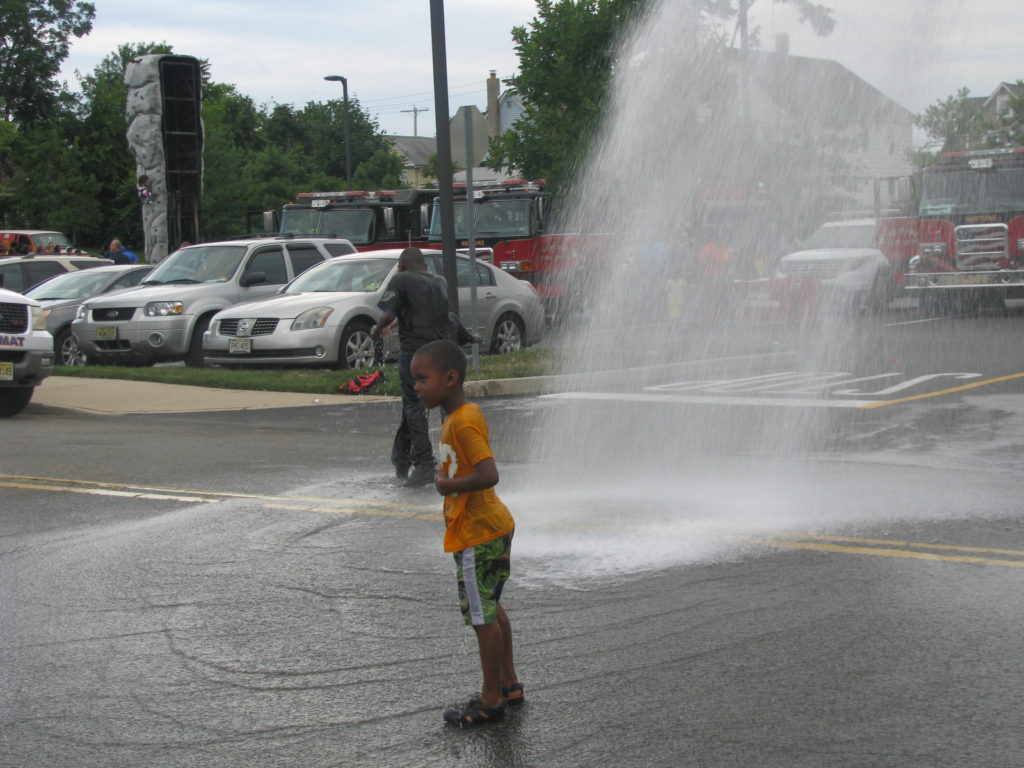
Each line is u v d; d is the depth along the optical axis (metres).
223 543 6.94
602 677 4.64
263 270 18.08
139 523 7.47
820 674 4.61
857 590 5.68
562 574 6.07
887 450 9.77
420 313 8.69
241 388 14.73
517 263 23.91
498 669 4.26
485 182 25.03
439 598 5.79
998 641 4.93
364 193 28.05
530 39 24.55
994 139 27.67
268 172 64.94
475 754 3.99
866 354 17.80
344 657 4.98
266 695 4.57
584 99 23.80
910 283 24.00
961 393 13.19
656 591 5.74
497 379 14.56
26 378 12.59
